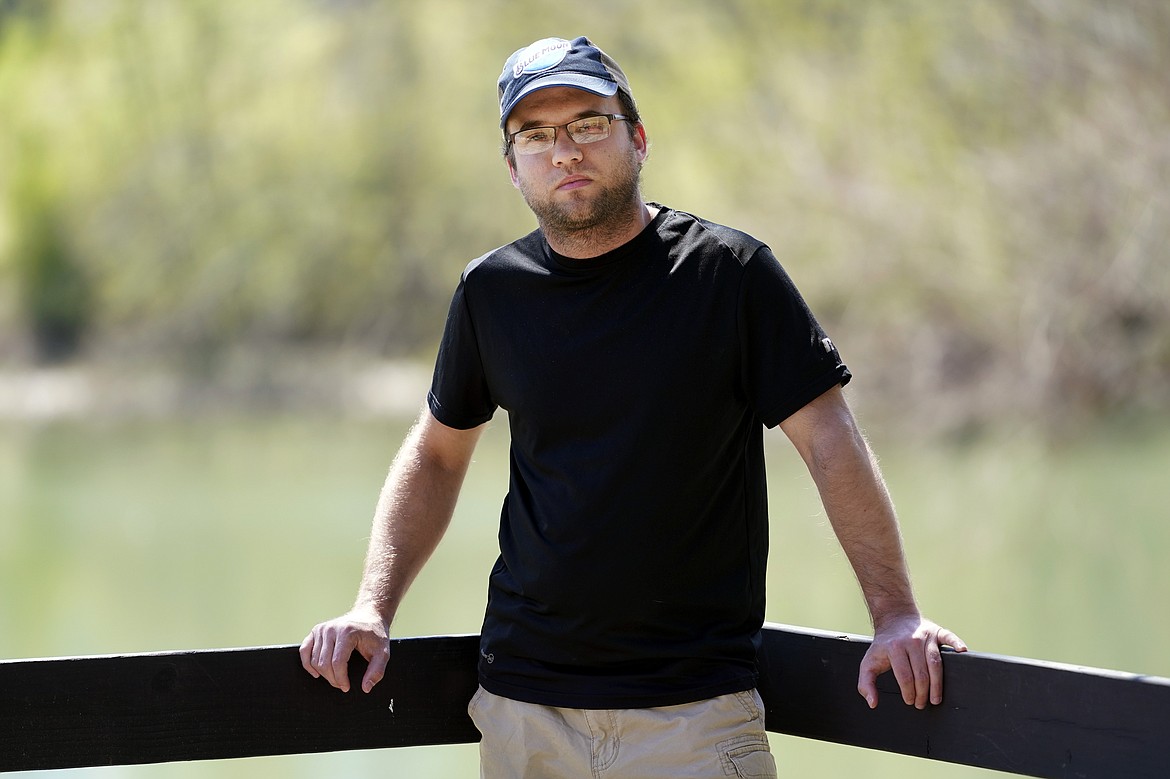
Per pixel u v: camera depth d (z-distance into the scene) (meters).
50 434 68.38
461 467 9.65
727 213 54.12
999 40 51.06
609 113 8.56
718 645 8.44
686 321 8.46
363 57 75.00
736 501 8.61
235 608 38.16
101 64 80.75
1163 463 46.03
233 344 76.06
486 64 72.19
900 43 53.06
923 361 51.66
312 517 49.31
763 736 8.50
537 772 8.64
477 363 9.23
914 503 44.34
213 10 78.25
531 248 8.97
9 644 34.81
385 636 9.01
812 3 55.81
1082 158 49.53
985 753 8.00
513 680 8.71
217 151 77.88
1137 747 7.50
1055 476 45.78
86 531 47.91
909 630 8.23
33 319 80.62
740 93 55.75
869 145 53.00
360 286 74.56
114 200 80.00
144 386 75.38
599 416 8.49
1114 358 48.84
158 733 8.77
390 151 73.62
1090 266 49.28
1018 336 50.19
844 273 52.62
